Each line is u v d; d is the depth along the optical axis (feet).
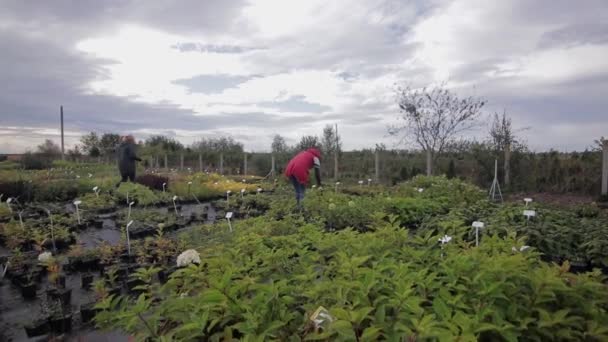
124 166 41.50
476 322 5.63
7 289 15.12
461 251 9.91
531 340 6.27
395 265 7.98
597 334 6.00
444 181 32.81
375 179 52.13
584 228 17.70
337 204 25.84
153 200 36.55
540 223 17.61
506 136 42.73
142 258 17.16
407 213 24.68
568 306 6.85
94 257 17.39
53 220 25.30
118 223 26.89
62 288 14.08
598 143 35.55
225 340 5.83
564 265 8.10
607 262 14.52
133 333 6.79
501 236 16.81
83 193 41.27
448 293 6.63
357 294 6.41
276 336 5.82
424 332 5.10
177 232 24.35
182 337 6.14
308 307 6.49
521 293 6.83
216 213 33.47
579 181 37.47
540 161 40.34
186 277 8.58
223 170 80.02
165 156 87.81
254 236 11.48
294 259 9.84
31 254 18.40
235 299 6.62
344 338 5.20
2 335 11.57
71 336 11.27
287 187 44.09
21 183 38.52
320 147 74.95
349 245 10.46
